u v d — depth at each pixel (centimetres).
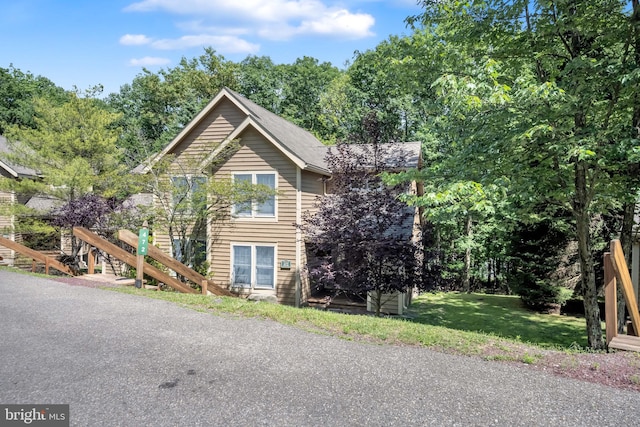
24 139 1398
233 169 1422
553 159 798
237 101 1397
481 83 708
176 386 408
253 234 1402
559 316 1255
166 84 3534
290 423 341
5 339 538
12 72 4097
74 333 566
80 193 1375
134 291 829
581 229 809
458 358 497
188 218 1355
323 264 1002
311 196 1445
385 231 1052
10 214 1324
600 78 704
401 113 2548
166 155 1352
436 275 1016
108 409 359
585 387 418
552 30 748
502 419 352
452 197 741
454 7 928
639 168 811
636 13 703
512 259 1445
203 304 735
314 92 3547
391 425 340
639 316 582
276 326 618
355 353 509
